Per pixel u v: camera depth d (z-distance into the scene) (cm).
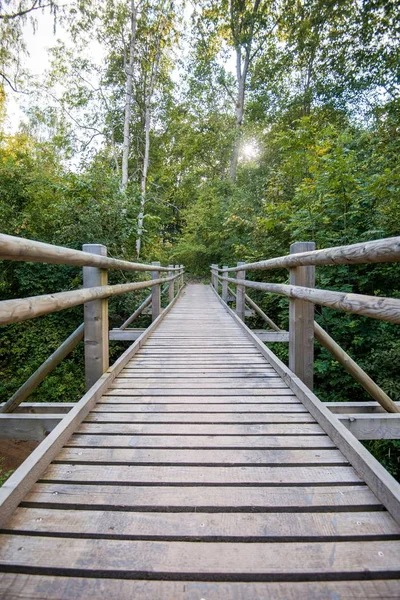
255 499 131
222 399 233
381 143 757
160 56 1448
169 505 127
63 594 92
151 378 279
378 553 106
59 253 165
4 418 225
